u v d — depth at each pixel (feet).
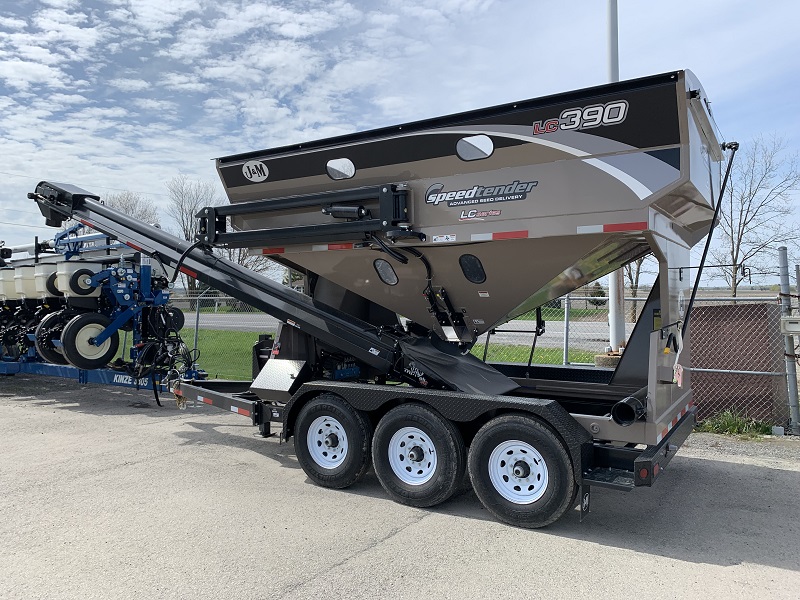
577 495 14.57
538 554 13.33
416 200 17.21
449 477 15.71
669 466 20.20
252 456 21.47
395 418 16.57
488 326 18.78
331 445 17.84
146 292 31.96
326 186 18.97
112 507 16.11
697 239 20.18
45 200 30.30
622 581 12.07
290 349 21.29
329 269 20.18
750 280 26.32
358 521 15.26
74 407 31.19
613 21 31.45
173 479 18.62
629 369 19.56
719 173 19.26
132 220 26.73
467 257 17.20
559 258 15.93
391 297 19.65
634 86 13.99
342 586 11.75
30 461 20.65
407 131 17.10
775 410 24.67
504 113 15.70
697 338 26.02
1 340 36.86
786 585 11.93
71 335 30.30
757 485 18.24
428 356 18.38
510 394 20.88
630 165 14.24
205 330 61.46
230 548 13.50
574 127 14.82
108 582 11.89
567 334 30.73
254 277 22.45
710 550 13.62
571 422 14.76
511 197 15.74
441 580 12.05
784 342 24.58
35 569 12.46
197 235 21.70
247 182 20.47
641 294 39.14
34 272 35.83
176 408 30.94
